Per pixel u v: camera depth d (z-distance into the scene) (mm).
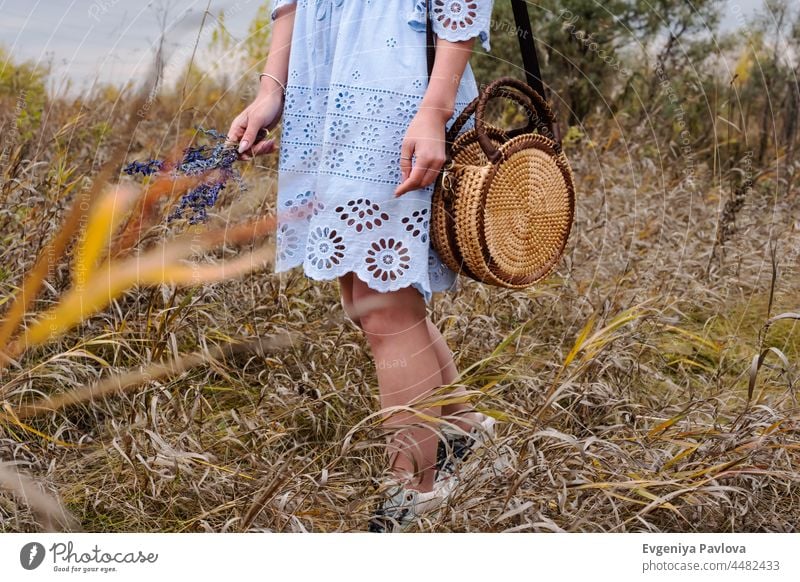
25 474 1737
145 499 1858
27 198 2457
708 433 1959
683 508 1837
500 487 1781
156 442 1794
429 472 1841
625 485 1724
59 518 1723
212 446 2031
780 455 1946
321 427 2168
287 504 1731
